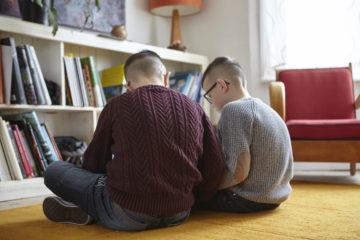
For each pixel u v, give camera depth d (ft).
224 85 4.33
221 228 3.66
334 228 3.63
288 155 4.23
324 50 9.53
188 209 3.76
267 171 4.13
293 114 8.51
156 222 3.55
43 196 6.22
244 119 4.00
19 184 6.01
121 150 3.38
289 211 4.47
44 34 6.65
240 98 4.35
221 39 10.62
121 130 3.39
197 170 3.55
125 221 3.46
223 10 10.60
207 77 4.51
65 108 7.02
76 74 7.30
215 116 10.46
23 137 6.54
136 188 3.31
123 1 9.58
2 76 6.16
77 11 8.55
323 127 6.82
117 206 3.43
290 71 8.79
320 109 8.45
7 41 6.26
